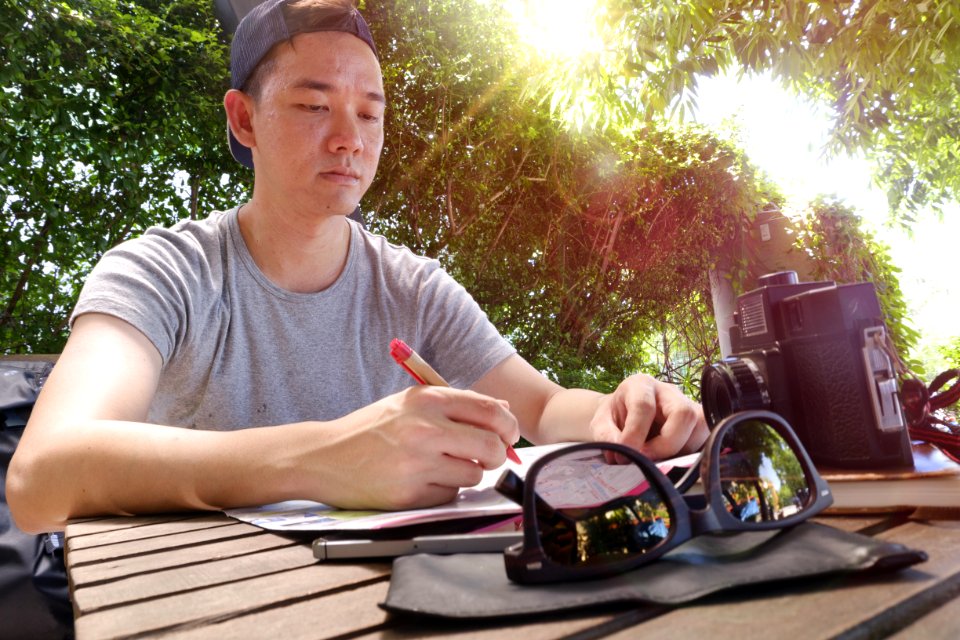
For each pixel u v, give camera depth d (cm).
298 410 154
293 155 142
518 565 47
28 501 93
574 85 410
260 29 144
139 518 90
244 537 75
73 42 369
